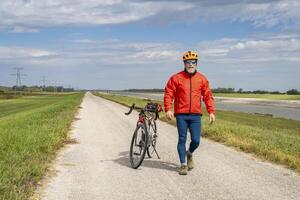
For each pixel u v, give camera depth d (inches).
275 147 421.1
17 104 2425.0
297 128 1032.8
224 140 504.1
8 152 351.3
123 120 863.7
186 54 312.7
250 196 253.0
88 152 417.7
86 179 294.0
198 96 314.2
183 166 311.6
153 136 378.3
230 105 2871.6
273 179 298.2
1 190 233.6
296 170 329.7
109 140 522.0
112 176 305.4
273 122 1205.7
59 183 280.2
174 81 315.0
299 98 4350.4
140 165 347.6
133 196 251.6
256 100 3983.8
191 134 319.9
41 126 596.7
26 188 252.2
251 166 346.3
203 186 276.8
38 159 336.2
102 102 2160.4
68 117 855.1
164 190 265.9
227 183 285.6
